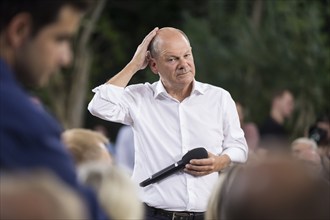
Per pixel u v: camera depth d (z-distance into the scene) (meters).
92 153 5.20
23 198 2.73
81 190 3.88
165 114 8.17
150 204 8.02
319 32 26.28
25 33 4.16
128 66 8.29
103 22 32.59
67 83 25.67
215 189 3.69
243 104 24.44
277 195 3.16
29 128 3.90
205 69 25.17
